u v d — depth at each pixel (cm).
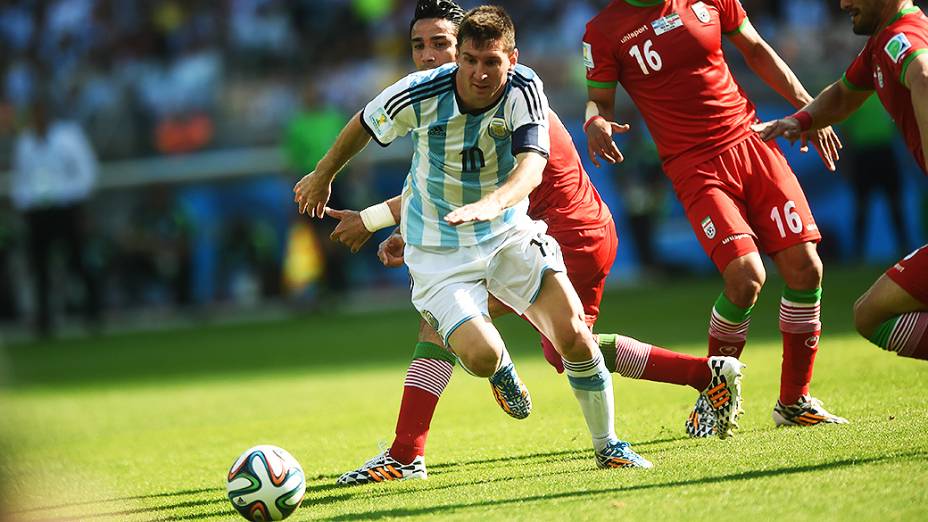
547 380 3020
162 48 7150
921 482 1362
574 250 1958
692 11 2028
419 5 1998
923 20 1631
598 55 2069
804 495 1346
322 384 3422
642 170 5894
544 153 1599
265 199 6381
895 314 1677
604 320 4472
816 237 1970
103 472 2091
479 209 1510
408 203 1733
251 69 6962
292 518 1513
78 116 6862
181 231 6312
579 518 1326
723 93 2019
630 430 2089
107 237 6375
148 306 6344
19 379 4122
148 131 6725
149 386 3741
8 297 6388
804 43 6384
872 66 1761
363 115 1662
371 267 6319
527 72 1636
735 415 1814
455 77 1631
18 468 2083
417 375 1812
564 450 1945
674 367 1938
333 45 7075
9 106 6994
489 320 1672
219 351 4678
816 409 1958
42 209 5644
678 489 1437
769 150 2009
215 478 1952
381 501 1578
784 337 1977
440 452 2047
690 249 5975
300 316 5947
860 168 5459
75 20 7275
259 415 2852
